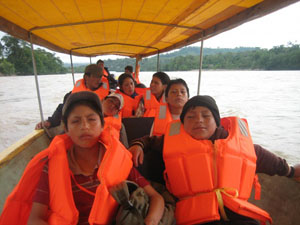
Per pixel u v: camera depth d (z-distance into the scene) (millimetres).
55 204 1044
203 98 1402
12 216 1062
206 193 1288
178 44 4363
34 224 991
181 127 1500
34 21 2547
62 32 3338
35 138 2699
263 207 1816
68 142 1195
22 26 2668
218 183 1297
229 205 1241
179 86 2357
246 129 1529
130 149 1603
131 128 2531
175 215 1304
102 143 1214
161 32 3604
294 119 8789
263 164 1452
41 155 1106
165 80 3480
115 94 2086
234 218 1279
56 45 4504
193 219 1236
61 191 1050
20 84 23359
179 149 1388
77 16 2566
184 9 2305
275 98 13625
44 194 1062
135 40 4668
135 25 3221
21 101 14031
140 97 3613
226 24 2504
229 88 17953
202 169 1313
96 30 3498
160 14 2561
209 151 1346
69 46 4824
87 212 1143
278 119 8906
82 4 2176
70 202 1056
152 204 1139
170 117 2389
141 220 1031
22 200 1076
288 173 1464
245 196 1353
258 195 1518
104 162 1114
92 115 1108
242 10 2193
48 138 3064
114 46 5652
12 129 8180
